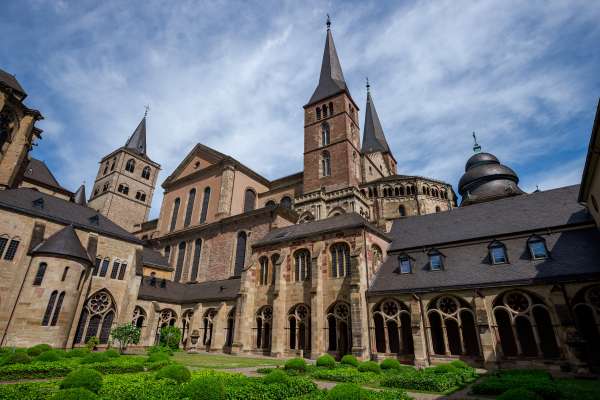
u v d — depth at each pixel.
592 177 25.31
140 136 101.00
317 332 32.75
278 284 37.31
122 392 12.15
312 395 13.04
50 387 12.82
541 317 27.62
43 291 32.38
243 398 12.34
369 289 32.56
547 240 29.14
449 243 34.41
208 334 44.00
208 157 69.06
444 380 17.36
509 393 11.59
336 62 77.62
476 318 26.61
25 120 47.31
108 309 40.47
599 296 23.11
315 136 65.81
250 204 66.12
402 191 61.12
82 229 40.31
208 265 54.97
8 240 34.09
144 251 56.69
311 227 40.91
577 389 15.34
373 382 18.95
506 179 55.25
